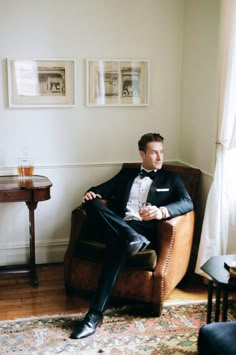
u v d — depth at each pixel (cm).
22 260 359
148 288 274
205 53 326
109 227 274
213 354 176
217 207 302
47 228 361
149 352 238
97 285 279
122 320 271
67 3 337
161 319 273
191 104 351
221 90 293
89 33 344
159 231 281
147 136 309
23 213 353
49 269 352
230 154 299
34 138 347
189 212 298
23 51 335
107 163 362
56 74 342
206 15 321
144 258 273
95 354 236
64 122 350
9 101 337
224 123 291
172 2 354
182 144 371
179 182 309
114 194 321
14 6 329
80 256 292
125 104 357
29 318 272
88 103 350
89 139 357
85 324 256
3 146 343
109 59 348
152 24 353
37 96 341
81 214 295
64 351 239
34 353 237
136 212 304
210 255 305
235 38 281
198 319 273
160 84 362
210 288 234
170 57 361
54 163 354
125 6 346
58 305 291
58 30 338
